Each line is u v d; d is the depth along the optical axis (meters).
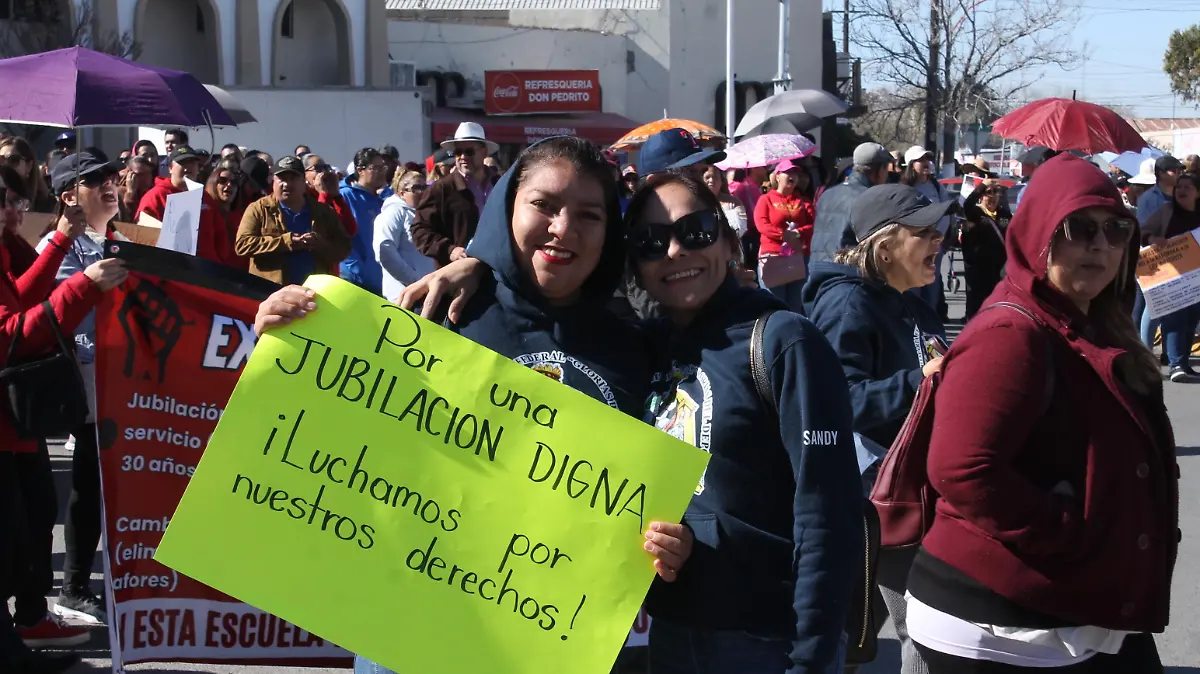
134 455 3.58
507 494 2.41
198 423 3.59
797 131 15.64
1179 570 5.84
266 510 2.37
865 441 3.48
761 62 36.69
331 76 33.19
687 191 2.57
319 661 3.85
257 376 2.40
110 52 25.98
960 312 15.93
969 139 49.88
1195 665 4.75
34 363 4.04
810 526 2.37
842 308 3.63
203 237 7.74
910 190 3.67
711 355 2.52
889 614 3.65
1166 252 8.86
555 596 2.40
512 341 2.54
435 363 2.44
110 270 3.43
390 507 2.40
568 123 34.50
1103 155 19.86
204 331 3.56
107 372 3.53
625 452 2.41
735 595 2.45
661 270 2.57
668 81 36.31
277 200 8.17
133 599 3.68
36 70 6.81
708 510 2.48
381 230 8.59
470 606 2.38
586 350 2.57
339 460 2.40
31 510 4.65
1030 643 2.65
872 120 50.28
